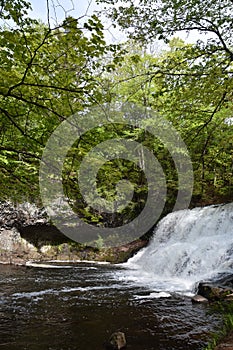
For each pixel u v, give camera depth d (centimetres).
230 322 492
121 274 1181
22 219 1620
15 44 333
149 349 479
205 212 1400
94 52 360
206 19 571
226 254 998
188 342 503
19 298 801
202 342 500
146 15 543
